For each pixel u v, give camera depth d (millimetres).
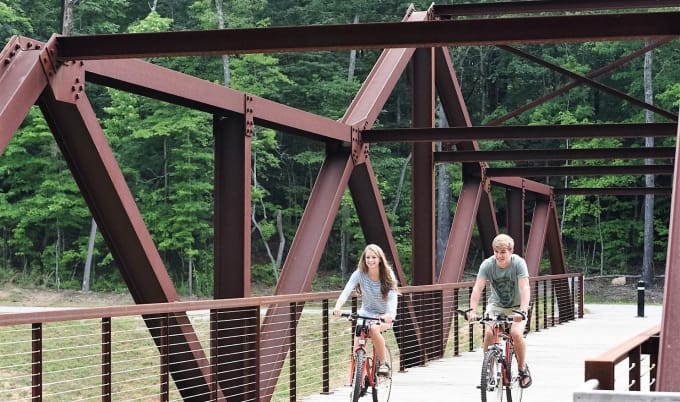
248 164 11148
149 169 50562
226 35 8586
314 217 13586
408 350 15531
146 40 8641
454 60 58750
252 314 10922
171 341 9883
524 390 12195
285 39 8547
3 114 7953
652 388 6688
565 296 27609
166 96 9945
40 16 55500
